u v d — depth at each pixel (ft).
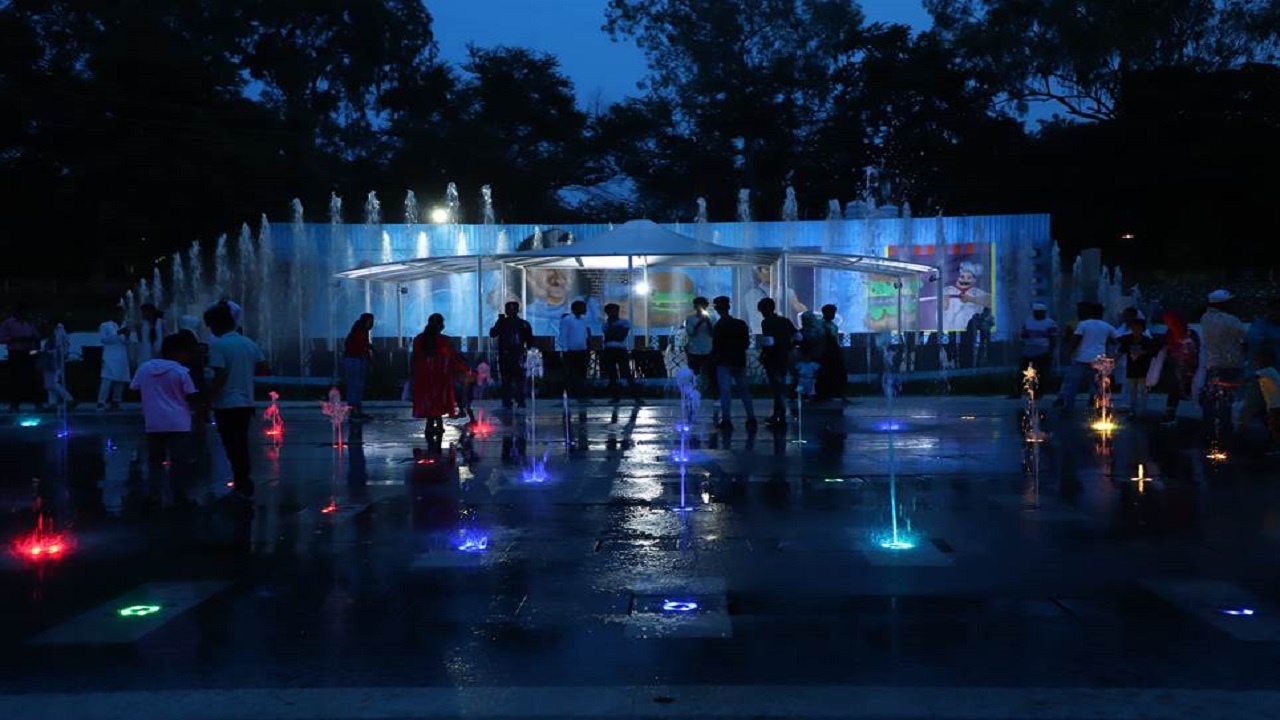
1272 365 45.65
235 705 16.40
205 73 174.70
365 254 119.44
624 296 118.11
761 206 209.46
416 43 234.58
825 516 31.60
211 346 35.32
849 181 200.13
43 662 18.63
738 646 19.20
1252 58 187.32
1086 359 64.69
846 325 116.78
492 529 30.07
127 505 34.53
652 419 62.54
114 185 167.22
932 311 116.16
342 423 61.67
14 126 169.27
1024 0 193.26
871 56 203.00
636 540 28.37
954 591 22.86
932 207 192.34
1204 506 32.76
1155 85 173.37
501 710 16.12
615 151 223.30
